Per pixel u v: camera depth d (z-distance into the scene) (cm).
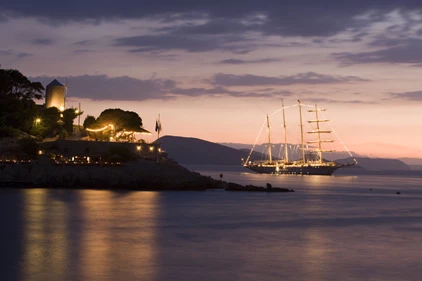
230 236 5925
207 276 4062
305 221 7506
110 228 6266
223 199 10988
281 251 5084
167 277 4016
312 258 4788
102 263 4416
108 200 9669
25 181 12200
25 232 5797
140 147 15362
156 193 11994
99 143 14700
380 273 4284
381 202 11856
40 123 15775
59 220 6775
